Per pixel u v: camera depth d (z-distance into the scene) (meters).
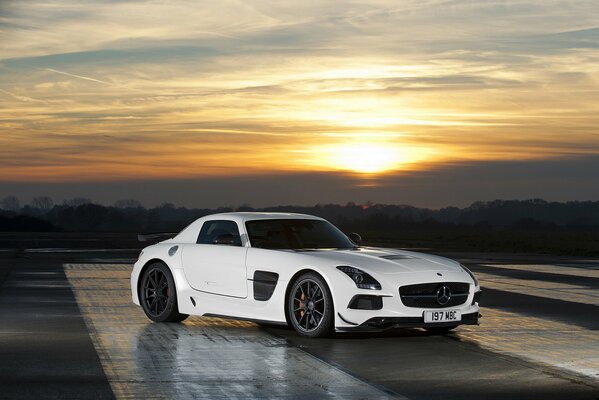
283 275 10.38
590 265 26.42
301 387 7.25
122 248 35.91
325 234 11.45
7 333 10.23
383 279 9.90
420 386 7.36
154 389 7.12
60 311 12.48
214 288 11.05
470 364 8.45
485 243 56.62
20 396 6.82
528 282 19.06
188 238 11.67
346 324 9.84
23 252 31.28
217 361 8.46
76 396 6.84
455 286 10.25
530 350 9.37
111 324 11.16
